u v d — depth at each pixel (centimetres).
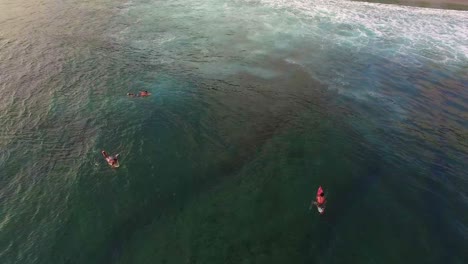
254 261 1495
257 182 1889
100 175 1934
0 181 1889
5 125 2273
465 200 1831
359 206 1767
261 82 2858
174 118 2378
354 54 3334
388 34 3716
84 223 1680
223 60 3162
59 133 2227
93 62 3011
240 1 4497
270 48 3394
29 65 2925
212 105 2536
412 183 1923
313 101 2636
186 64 3070
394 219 1700
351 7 4362
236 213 1716
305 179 1909
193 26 3766
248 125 2345
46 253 1545
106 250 1562
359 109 2569
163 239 1600
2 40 3275
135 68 2962
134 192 1839
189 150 2112
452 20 4056
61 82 2725
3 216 1700
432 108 2631
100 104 2494
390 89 2839
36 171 1958
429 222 1691
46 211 1734
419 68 3148
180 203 1780
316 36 3644
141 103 2514
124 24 3747
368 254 1531
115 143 2158
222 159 2050
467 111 2614
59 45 3256
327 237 1606
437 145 2248
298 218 1692
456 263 1502
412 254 1534
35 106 2456
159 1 4425
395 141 2261
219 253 1530
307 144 2177
